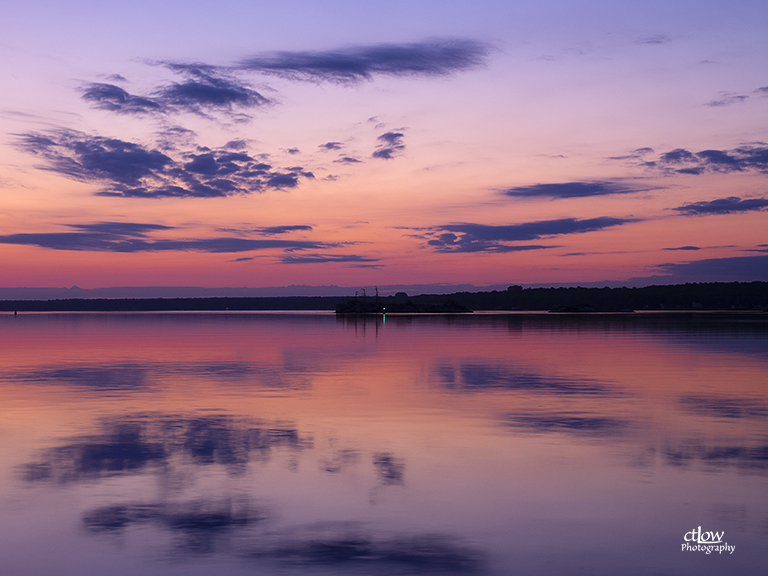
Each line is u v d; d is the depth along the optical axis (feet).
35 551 25.43
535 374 82.48
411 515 29.30
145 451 41.06
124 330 233.14
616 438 44.50
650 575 23.35
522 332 201.26
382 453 40.50
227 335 189.37
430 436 45.32
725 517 28.99
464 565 24.14
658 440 44.01
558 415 53.11
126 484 33.94
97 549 25.58
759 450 40.93
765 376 79.92
